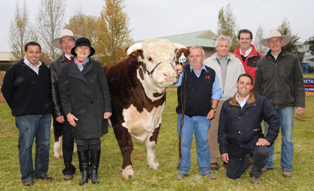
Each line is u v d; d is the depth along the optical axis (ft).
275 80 11.37
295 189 9.69
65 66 10.25
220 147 11.08
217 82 11.45
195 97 10.77
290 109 11.25
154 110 11.78
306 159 12.91
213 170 12.21
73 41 12.64
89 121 10.12
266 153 9.93
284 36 11.78
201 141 11.02
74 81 10.07
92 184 10.39
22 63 10.29
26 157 10.35
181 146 11.10
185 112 10.97
